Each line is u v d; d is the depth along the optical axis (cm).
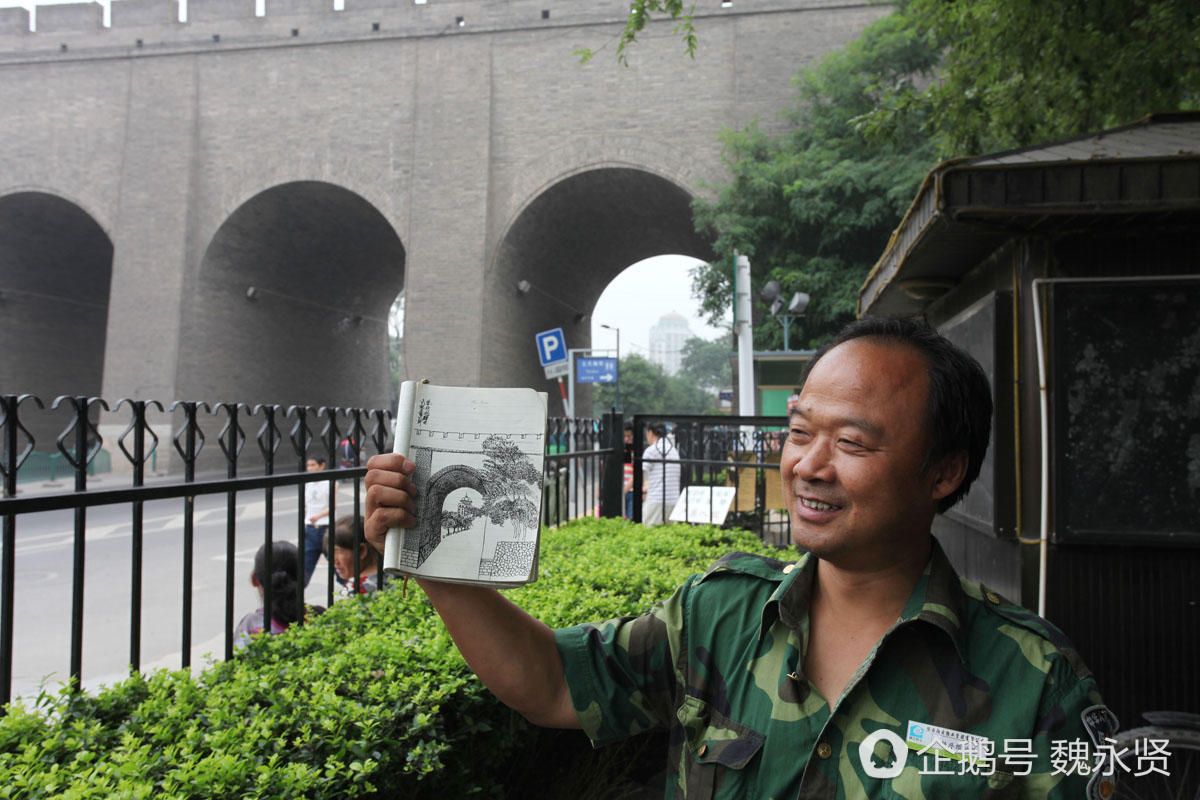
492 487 126
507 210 2164
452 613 130
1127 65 543
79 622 210
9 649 194
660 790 325
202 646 584
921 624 115
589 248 2717
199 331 2298
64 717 196
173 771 161
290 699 202
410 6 2216
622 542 459
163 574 840
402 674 223
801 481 121
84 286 2930
